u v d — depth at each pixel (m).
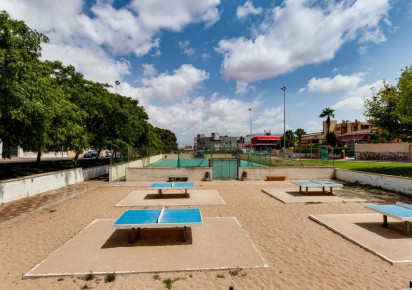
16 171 15.23
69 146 15.41
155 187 11.10
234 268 4.37
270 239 5.93
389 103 17.56
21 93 8.67
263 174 17.97
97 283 3.89
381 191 12.52
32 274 4.11
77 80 17.36
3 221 7.41
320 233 6.35
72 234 6.34
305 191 12.48
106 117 19.58
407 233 5.96
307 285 3.85
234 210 8.86
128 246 5.33
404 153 29.27
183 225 5.41
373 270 4.33
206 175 17.59
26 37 9.32
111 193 12.46
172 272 4.23
